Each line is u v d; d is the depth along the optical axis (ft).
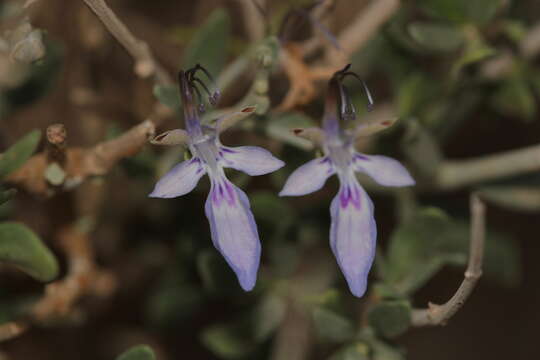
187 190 0.52
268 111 0.57
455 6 0.59
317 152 0.53
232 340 0.62
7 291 0.65
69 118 0.67
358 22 0.61
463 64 0.60
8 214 0.60
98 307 0.69
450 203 0.66
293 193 0.52
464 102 0.64
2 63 0.62
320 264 0.64
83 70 0.67
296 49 0.57
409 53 0.62
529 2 0.64
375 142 0.61
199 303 0.65
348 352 0.57
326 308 0.57
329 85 0.54
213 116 0.56
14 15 0.58
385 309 0.55
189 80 0.53
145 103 0.65
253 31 0.63
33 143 0.53
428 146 0.61
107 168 0.55
